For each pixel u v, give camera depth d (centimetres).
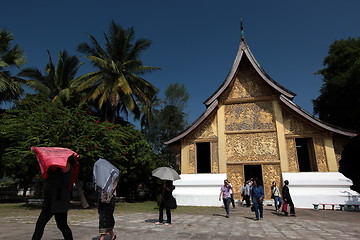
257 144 1508
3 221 791
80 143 1161
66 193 389
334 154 1380
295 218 924
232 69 1611
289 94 1491
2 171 1875
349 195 1253
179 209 1226
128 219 846
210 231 636
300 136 1461
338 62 2159
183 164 1570
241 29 1680
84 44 2270
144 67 2386
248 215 1005
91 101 2331
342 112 2058
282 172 1412
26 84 2155
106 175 468
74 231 612
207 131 1605
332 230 670
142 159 1825
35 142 1147
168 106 3014
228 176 1498
